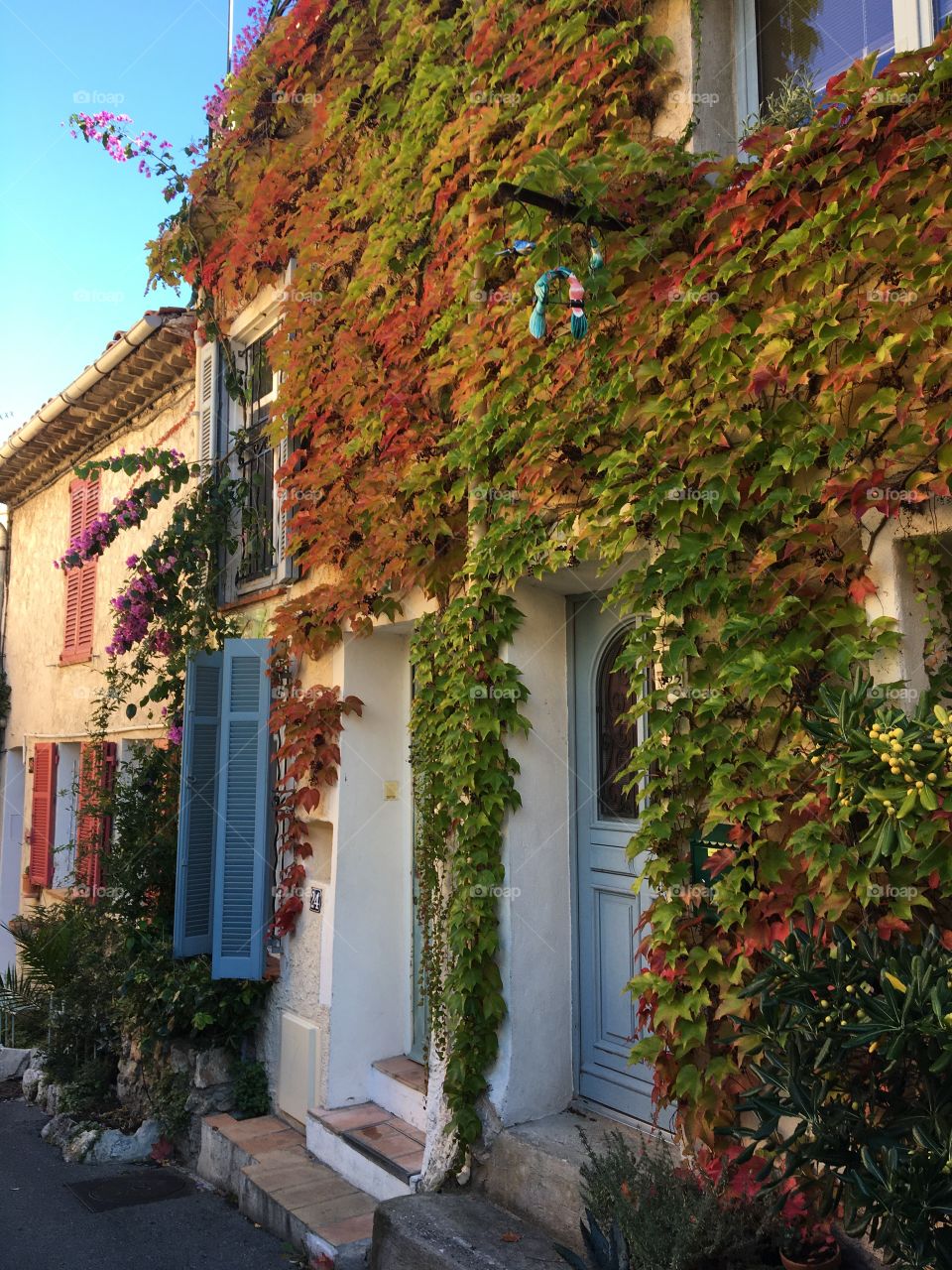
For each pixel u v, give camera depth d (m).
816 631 3.03
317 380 5.91
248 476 7.39
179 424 8.66
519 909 4.18
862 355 2.94
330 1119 5.26
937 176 2.81
